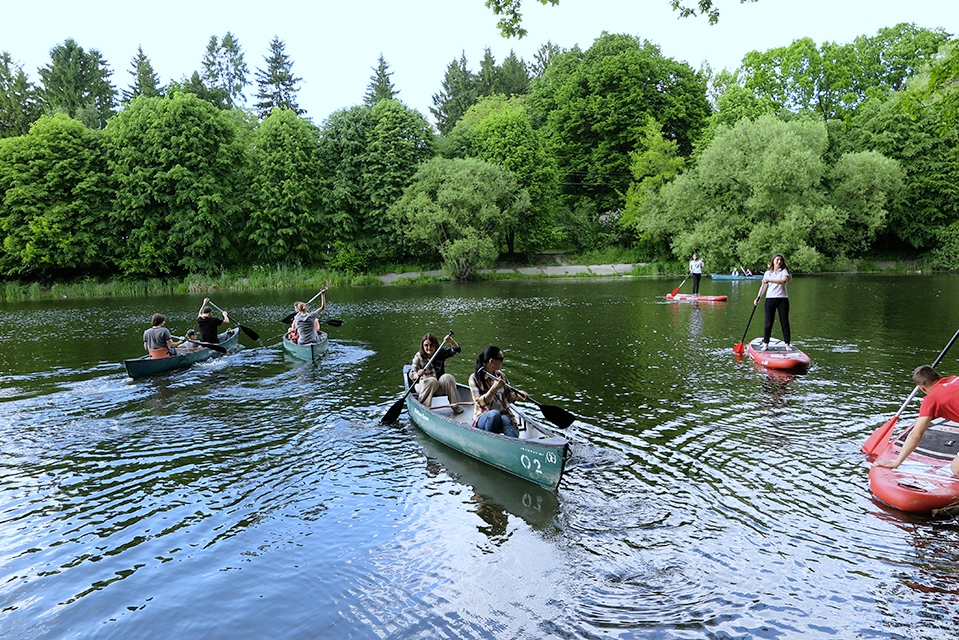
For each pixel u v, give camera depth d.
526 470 6.71
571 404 9.53
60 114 42.34
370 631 4.32
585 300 26.62
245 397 10.54
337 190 46.28
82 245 40.34
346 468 7.29
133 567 5.24
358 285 43.22
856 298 24.02
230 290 40.00
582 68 53.53
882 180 39.84
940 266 42.62
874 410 8.79
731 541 5.31
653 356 13.10
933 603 4.40
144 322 22.14
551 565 5.04
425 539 5.55
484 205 43.62
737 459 7.11
